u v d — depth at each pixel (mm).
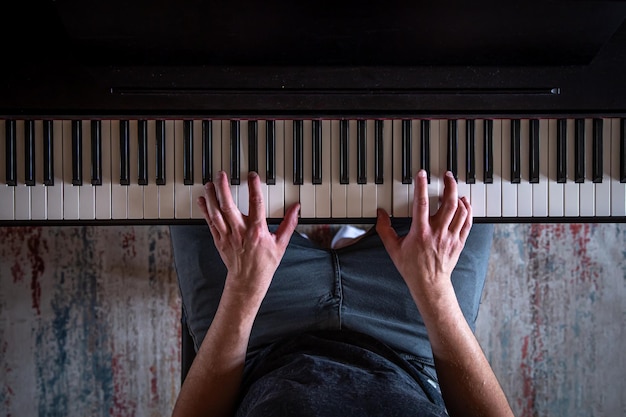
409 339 1596
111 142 1432
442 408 1272
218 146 1438
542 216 1468
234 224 1300
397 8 1245
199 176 1444
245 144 1438
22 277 1979
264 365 1417
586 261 2051
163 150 1433
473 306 1663
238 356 1333
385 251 1634
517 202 1465
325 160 1442
